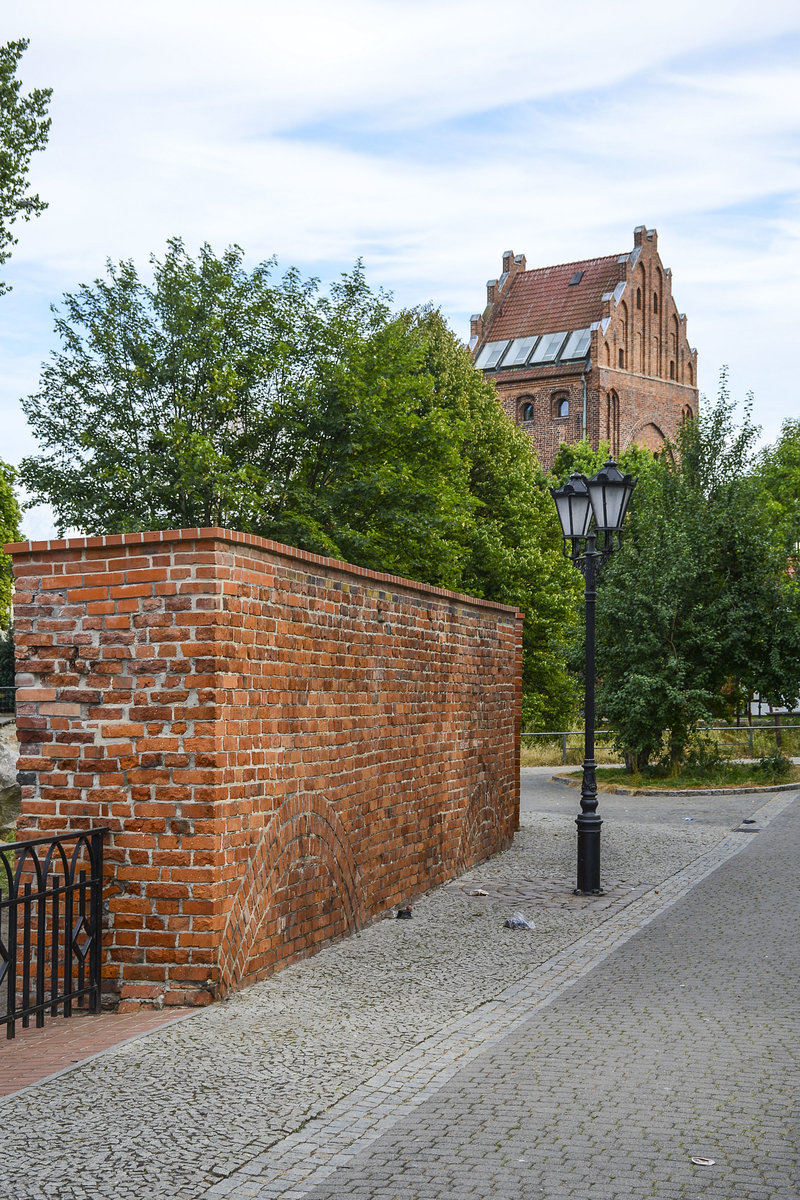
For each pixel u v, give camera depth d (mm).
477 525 35938
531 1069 5746
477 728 13062
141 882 6820
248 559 7227
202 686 6789
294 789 7965
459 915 10172
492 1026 6613
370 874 9633
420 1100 5266
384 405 29016
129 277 28219
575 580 39312
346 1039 6215
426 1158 4586
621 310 69562
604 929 9664
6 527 38844
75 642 6988
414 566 29219
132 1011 6719
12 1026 6051
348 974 7832
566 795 22812
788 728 30062
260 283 28703
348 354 28453
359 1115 5051
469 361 39562
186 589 6828
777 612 23703
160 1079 5449
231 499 24891
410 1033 6402
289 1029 6352
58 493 27453
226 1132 4809
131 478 26578
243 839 7156
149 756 6836
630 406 69688
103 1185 4281
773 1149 4676
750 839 15516
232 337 27984
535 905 10750
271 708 7559
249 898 7262
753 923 9789
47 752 6996
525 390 69438
